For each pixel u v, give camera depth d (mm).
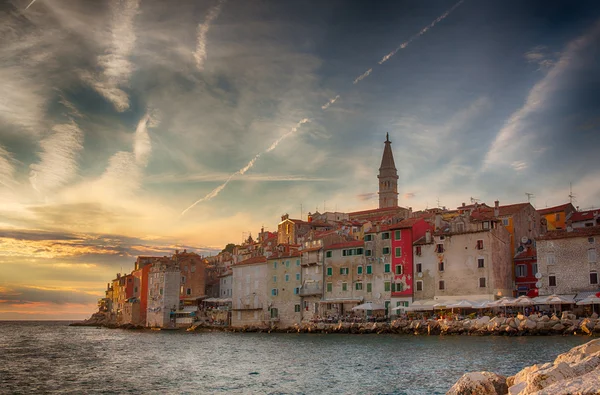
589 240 91125
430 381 44844
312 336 108125
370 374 50281
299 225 172625
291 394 42406
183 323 165500
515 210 111625
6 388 47469
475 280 101438
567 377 20469
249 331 137375
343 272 121625
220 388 46250
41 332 178750
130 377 53906
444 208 146125
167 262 176125
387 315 112812
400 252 113000
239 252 184375
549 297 85250
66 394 44281
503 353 59031
